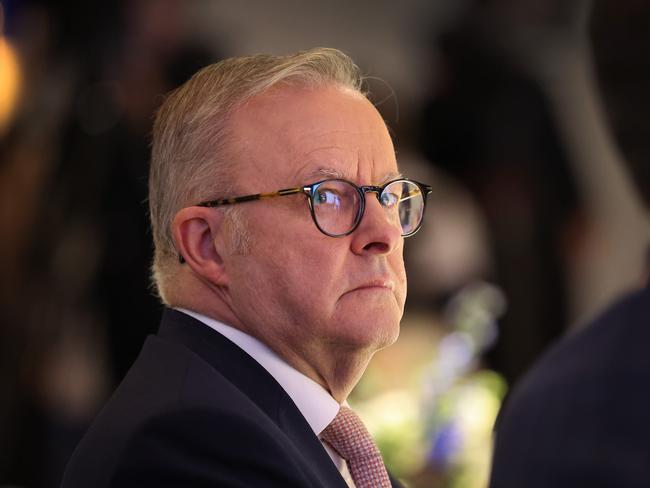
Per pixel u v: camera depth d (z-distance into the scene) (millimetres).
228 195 5113
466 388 9336
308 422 5156
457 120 13273
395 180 5227
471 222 12875
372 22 18172
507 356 12883
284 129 5090
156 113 5551
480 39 13594
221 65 5316
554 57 14297
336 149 5102
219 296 5223
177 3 12102
